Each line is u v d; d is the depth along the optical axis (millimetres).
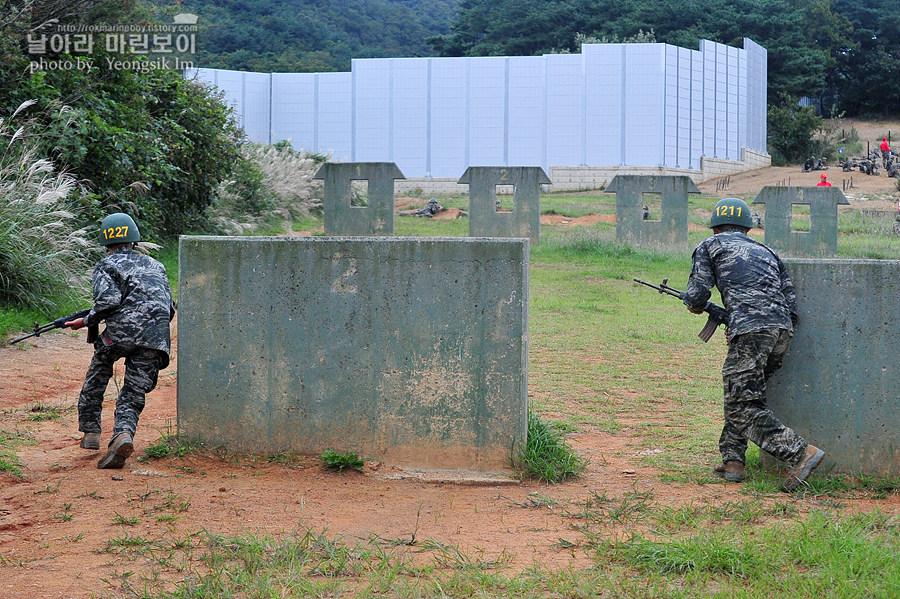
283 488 6465
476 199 25547
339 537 5391
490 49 82250
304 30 93062
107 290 6828
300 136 57438
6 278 12711
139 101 20062
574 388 10414
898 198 45062
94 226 15648
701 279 6844
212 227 24391
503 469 6902
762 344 6594
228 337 7160
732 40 76625
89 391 7273
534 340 13477
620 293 18469
